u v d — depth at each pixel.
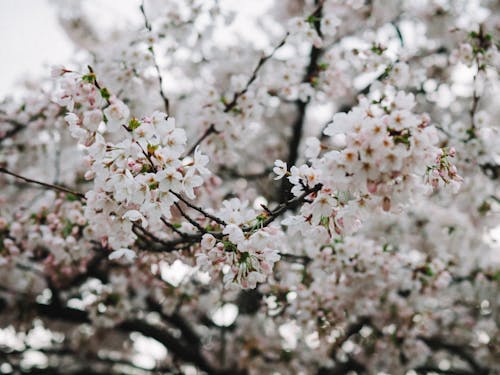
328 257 3.62
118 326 6.05
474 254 5.41
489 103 6.91
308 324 4.08
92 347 7.09
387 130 1.90
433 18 6.20
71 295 6.05
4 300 5.34
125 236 2.45
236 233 2.15
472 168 4.34
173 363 6.93
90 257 4.08
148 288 5.47
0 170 2.48
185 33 4.21
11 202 5.38
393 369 5.67
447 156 2.19
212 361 6.62
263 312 4.35
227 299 5.03
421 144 1.86
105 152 2.13
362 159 1.85
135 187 2.07
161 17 4.17
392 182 1.96
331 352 5.75
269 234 2.21
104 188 2.18
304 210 2.15
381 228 5.44
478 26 4.09
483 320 6.56
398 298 4.67
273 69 4.83
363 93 4.56
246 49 5.64
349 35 6.45
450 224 5.35
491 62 3.86
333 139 5.72
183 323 6.48
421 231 5.48
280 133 7.32
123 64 3.90
